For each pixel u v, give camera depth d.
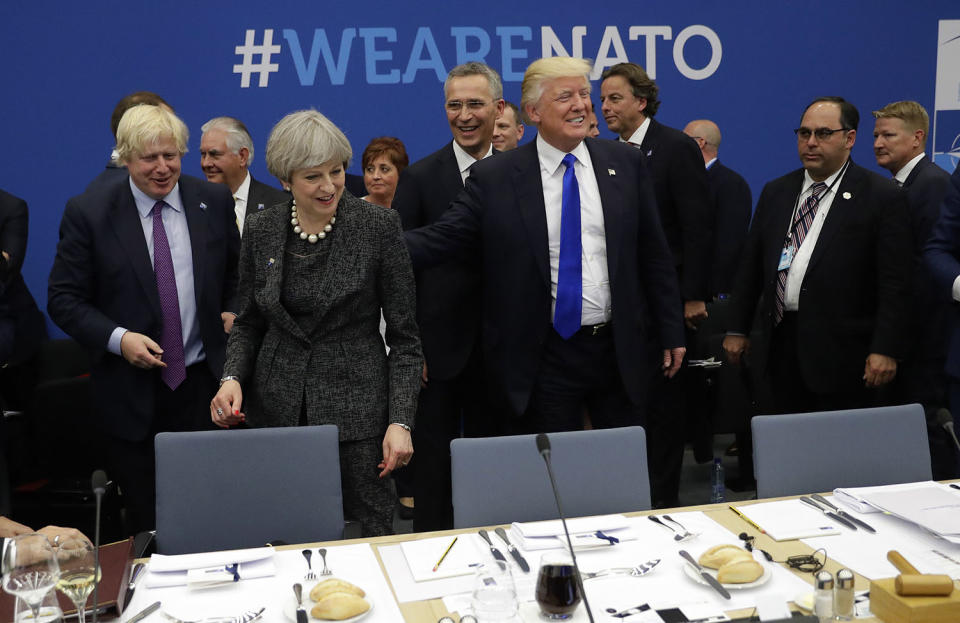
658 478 3.73
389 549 1.92
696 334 4.29
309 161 2.24
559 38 5.08
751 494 4.29
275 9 4.86
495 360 2.82
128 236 2.81
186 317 2.88
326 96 4.95
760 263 3.55
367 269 2.38
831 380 3.29
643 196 2.87
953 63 5.38
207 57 4.84
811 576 1.72
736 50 5.24
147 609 1.63
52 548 1.55
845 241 3.24
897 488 2.16
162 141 2.71
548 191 2.77
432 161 3.19
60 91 4.74
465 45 5.03
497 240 2.76
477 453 2.28
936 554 1.81
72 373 4.08
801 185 3.43
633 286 2.79
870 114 5.38
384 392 2.44
